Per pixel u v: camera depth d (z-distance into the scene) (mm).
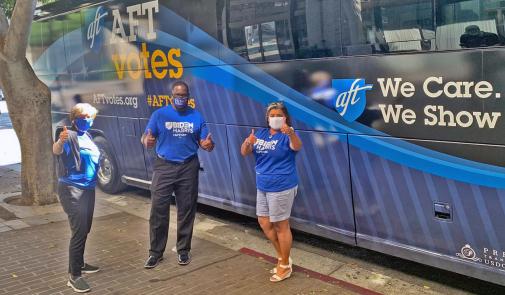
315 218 5078
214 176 6199
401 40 4121
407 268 5000
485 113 3703
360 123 4488
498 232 3781
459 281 4676
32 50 9578
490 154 3721
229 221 6613
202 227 6359
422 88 4027
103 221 6656
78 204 4488
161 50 6543
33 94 7285
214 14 5723
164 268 5016
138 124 7254
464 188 3904
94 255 5402
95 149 4574
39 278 4848
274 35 5102
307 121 4926
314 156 4938
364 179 4559
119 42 7309
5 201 7766
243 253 5379
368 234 4645
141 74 6984
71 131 4492
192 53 6090
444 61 3877
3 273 4984
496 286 4555
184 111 4957
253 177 5668
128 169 7746
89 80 8156
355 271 4930
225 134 5871
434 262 4207
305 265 5078
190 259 5223
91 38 7930
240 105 5602
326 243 5738
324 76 4719
